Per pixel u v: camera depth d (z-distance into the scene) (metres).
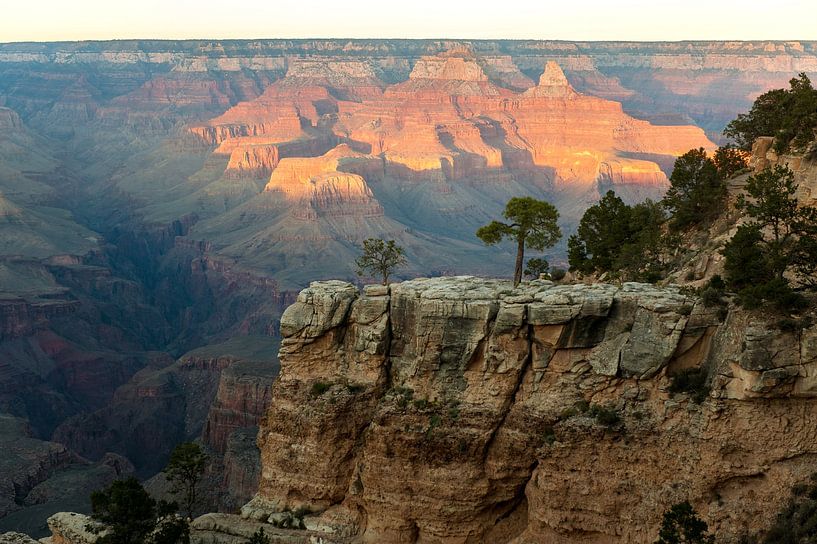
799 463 56.38
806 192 71.75
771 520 55.78
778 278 58.44
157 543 67.19
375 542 65.31
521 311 62.41
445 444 63.62
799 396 56.03
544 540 61.78
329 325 68.19
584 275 91.62
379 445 64.94
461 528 63.94
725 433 57.47
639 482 59.62
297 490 69.00
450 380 64.62
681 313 59.91
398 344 67.12
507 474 62.88
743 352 56.41
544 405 62.00
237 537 67.62
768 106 98.44
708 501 57.88
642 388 60.50
